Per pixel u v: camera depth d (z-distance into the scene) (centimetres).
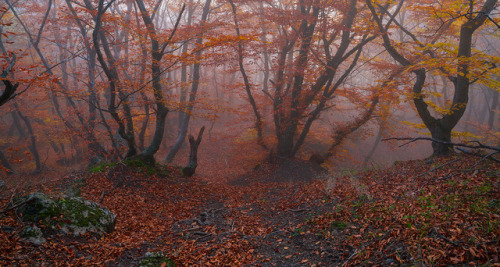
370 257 446
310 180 1234
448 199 545
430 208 519
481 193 541
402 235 467
